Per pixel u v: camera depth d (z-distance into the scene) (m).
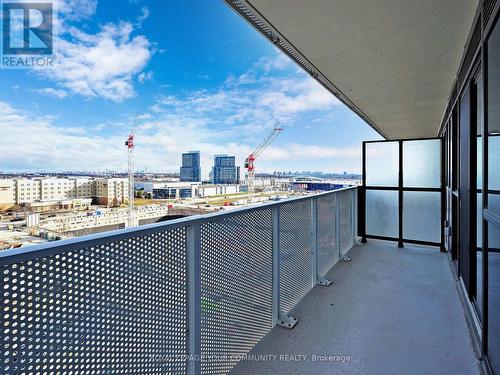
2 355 0.71
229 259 1.62
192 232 1.33
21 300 0.74
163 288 1.18
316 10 1.72
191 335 1.32
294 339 1.94
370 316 2.25
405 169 4.34
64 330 0.83
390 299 2.55
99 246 0.92
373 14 1.77
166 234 1.19
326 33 1.99
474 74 1.94
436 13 1.74
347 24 1.88
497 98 1.38
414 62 2.44
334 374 1.59
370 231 4.66
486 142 1.55
